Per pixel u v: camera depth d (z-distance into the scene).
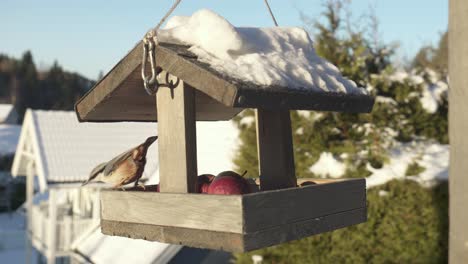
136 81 2.82
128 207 2.72
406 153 7.05
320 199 2.80
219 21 2.60
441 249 6.44
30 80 72.38
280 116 3.16
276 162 3.17
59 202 17.97
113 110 3.12
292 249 6.68
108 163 2.89
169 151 2.64
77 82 73.25
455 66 3.65
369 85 7.21
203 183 2.76
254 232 2.36
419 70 8.15
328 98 2.82
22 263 22.81
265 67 2.56
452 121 3.68
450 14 3.70
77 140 15.60
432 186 6.45
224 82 2.30
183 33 2.67
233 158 7.07
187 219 2.48
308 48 3.16
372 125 6.86
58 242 14.08
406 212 6.49
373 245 6.52
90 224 14.12
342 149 6.73
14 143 43.38
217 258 9.65
